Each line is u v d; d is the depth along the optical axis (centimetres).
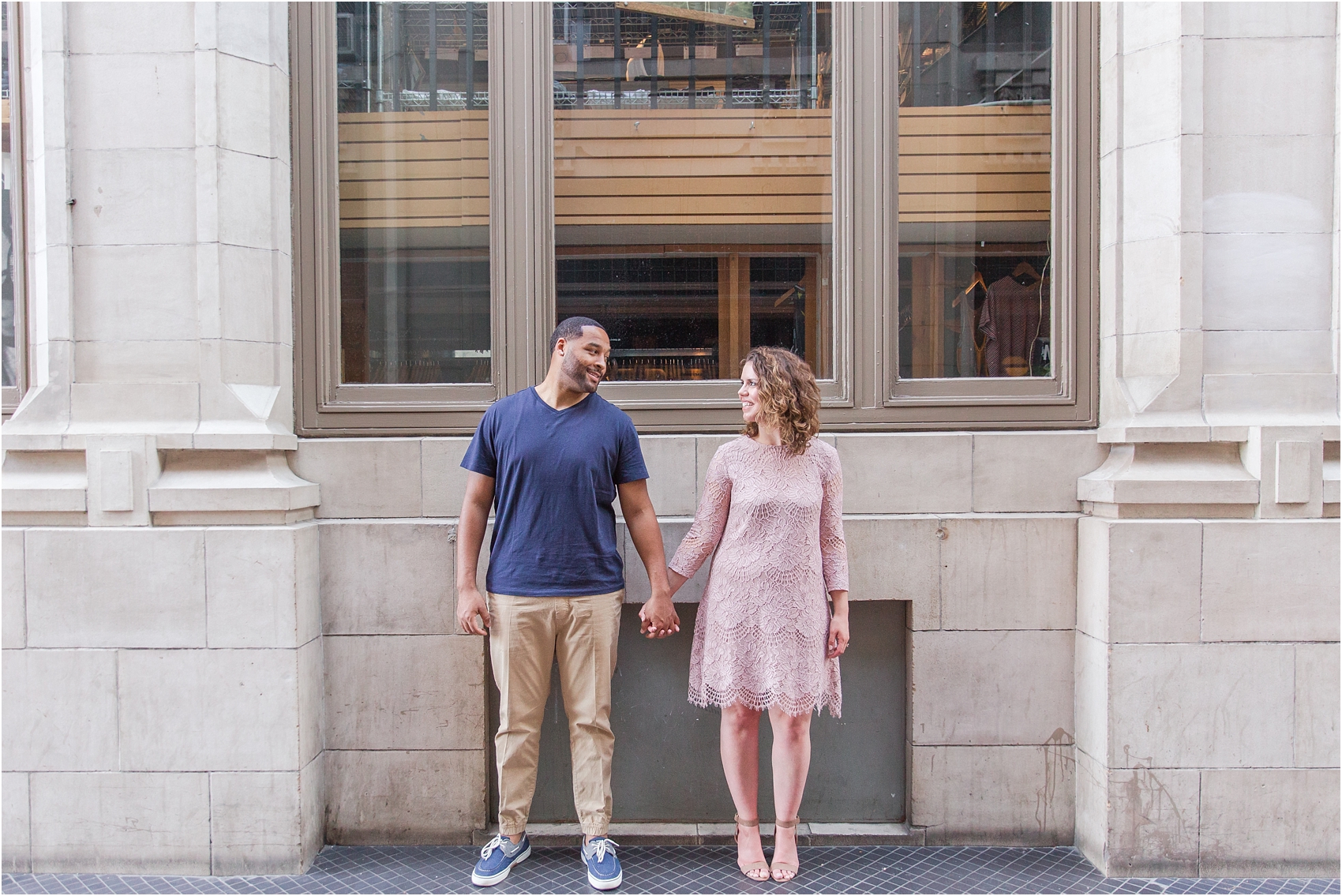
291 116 312
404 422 313
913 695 305
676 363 324
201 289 289
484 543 302
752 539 261
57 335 294
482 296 323
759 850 282
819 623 262
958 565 303
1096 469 306
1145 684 283
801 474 262
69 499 287
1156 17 293
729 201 326
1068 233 312
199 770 286
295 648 285
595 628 267
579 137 325
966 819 306
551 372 270
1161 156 293
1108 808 283
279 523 288
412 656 304
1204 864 284
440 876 283
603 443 265
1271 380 291
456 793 305
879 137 315
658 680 316
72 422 293
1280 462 280
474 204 323
